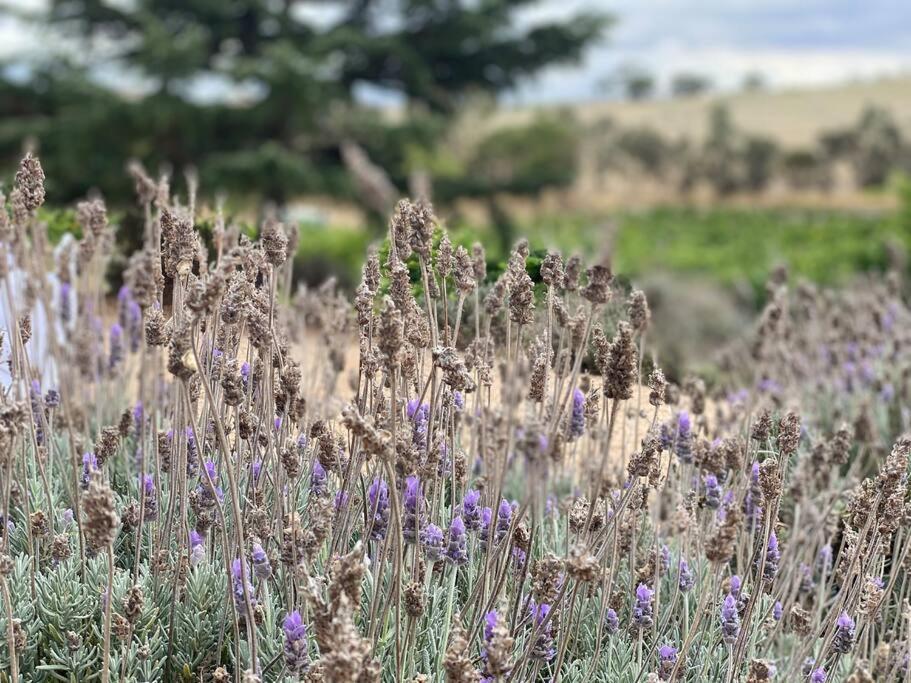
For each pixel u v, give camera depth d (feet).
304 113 83.56
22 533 10.23
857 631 9.70
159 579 9.49
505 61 100.63
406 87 100.37
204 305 6.95
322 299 15.53
